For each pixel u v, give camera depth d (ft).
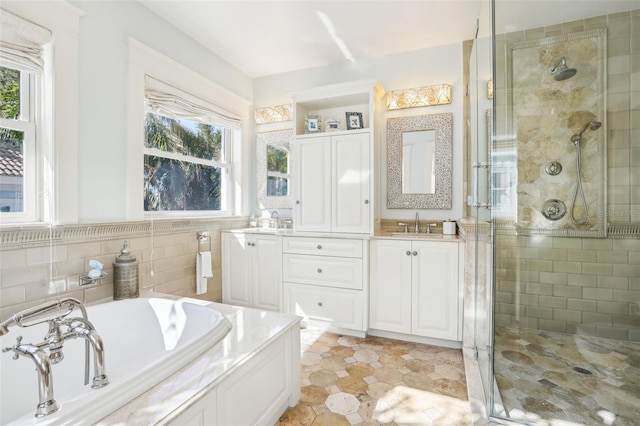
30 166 5.85
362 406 5.56
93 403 3.08
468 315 7.54
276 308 9.61
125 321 6.19
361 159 8.96
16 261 5.43
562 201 7.72
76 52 6.28
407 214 9.82
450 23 8.37
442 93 9.24
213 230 10.11
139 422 3.01
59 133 5.99
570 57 7.48
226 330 5.05
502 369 6.18
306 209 9.66
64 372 4.99
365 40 9.25
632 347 7.09
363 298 8.42
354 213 9.04
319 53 10.05
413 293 8.10
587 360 6.52
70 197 6.20
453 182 9.32
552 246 7.78
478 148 7.42
